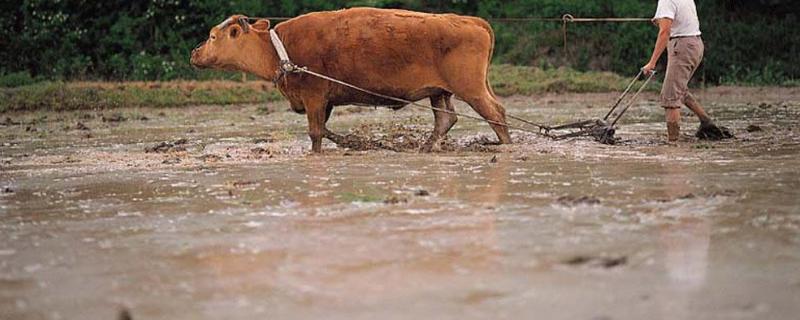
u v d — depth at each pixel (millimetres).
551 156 13211
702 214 8656
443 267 7000
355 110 23188
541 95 27734
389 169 12156
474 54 14219
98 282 6922
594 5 33906
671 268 6836
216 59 14609
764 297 6109
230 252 7664
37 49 30641
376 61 14172
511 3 35094
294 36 14375
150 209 9680
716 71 30875
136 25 31500
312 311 6074
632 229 8094
